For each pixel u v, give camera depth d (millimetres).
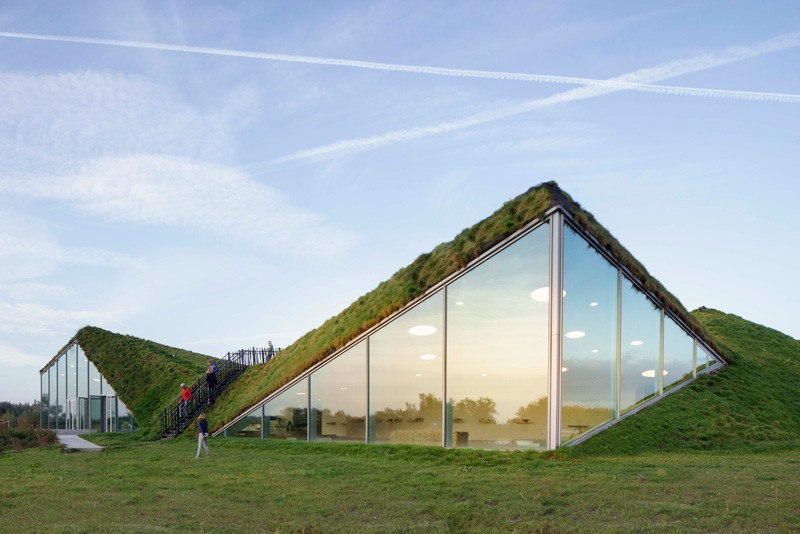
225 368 36000
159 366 41500
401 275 23344
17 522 10805
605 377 19969
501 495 12195
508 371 19062
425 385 20625
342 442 22234
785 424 22188
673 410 21672
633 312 21719
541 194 19453
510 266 19469
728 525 9484
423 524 10516
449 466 16750
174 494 13773
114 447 26938
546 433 18141
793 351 31984
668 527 9414
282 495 13242
